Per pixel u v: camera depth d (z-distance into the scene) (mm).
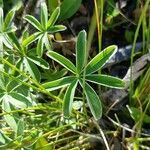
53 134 169
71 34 186
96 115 144
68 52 185
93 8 185
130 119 171
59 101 158
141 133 163
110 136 169
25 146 157
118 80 144
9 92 156
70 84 146
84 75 145
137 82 172
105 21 183
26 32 168
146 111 169
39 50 160
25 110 160
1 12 161
